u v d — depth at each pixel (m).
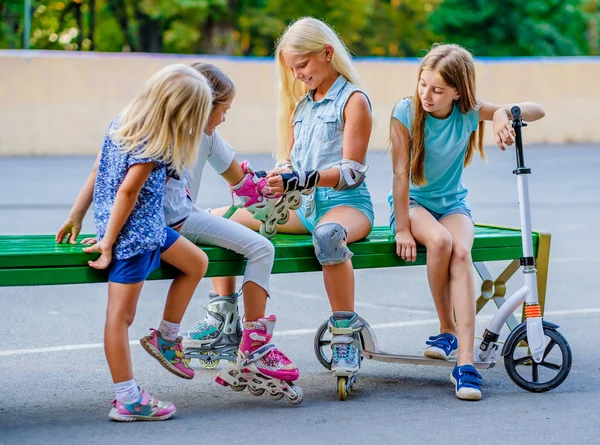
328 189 4.90
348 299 4.60
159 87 3.97
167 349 4.32
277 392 4.45
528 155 20.25
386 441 3.93
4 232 9.76
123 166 3.96
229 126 20.06
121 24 30.53
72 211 4.44
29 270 4.06
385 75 21.28
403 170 4.89
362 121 4.76
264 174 4.77
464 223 4.92
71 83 18.83
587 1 34.97
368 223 4.86
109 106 19.09
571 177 16.30
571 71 22.64
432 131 4.92
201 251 4.27
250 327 4.45
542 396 4.66
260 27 30.03
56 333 6.08
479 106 4.94
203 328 5.05
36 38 30.91
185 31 28.20
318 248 4.51
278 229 5.09
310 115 4.96
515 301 4.71
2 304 6.95
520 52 32.59
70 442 3.86
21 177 14.94
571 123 22.80
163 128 3.95
